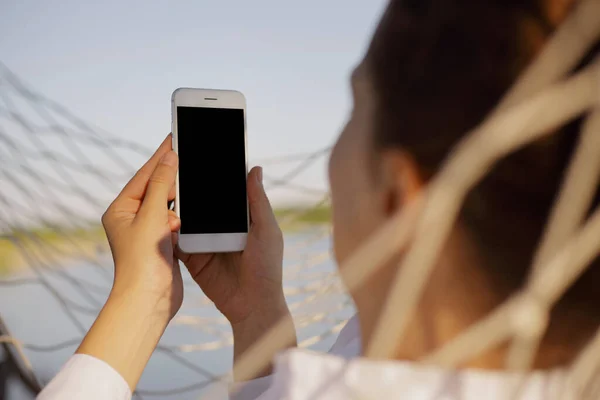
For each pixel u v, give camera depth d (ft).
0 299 6.82
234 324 2.22
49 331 6.37
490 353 1.06
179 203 2.69
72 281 3.33
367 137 1.03
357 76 1.07
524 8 0.92
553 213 0.90
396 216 0.94
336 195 1.11
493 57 0.91
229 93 2.89
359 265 0.98
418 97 0.95
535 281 0.87
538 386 1.05
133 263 1.89
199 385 2.43
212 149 2.83
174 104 2.82
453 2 0.95
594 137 0.85
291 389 1.17
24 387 2.21
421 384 1.05
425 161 0.95
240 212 2.55
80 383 1.60
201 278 2.33
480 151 0.82
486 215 0.94
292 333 1.86
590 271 0.98
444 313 1.00
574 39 0.84
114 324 1.75
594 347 1.04
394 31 1.00
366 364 1.08
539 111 0.81
